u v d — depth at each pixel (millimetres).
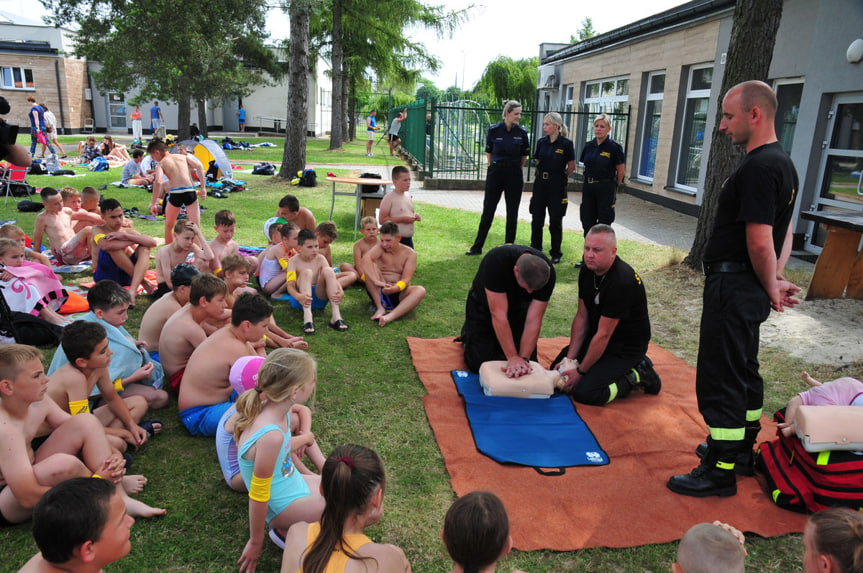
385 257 5645
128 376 3529
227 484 3002
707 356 3020
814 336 5082
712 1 10312
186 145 12758
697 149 11820
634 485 3121
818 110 8117
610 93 16078
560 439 3533
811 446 2803
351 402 3926
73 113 29297
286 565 2020
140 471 3111
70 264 6445
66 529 1776
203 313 3795
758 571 2566
